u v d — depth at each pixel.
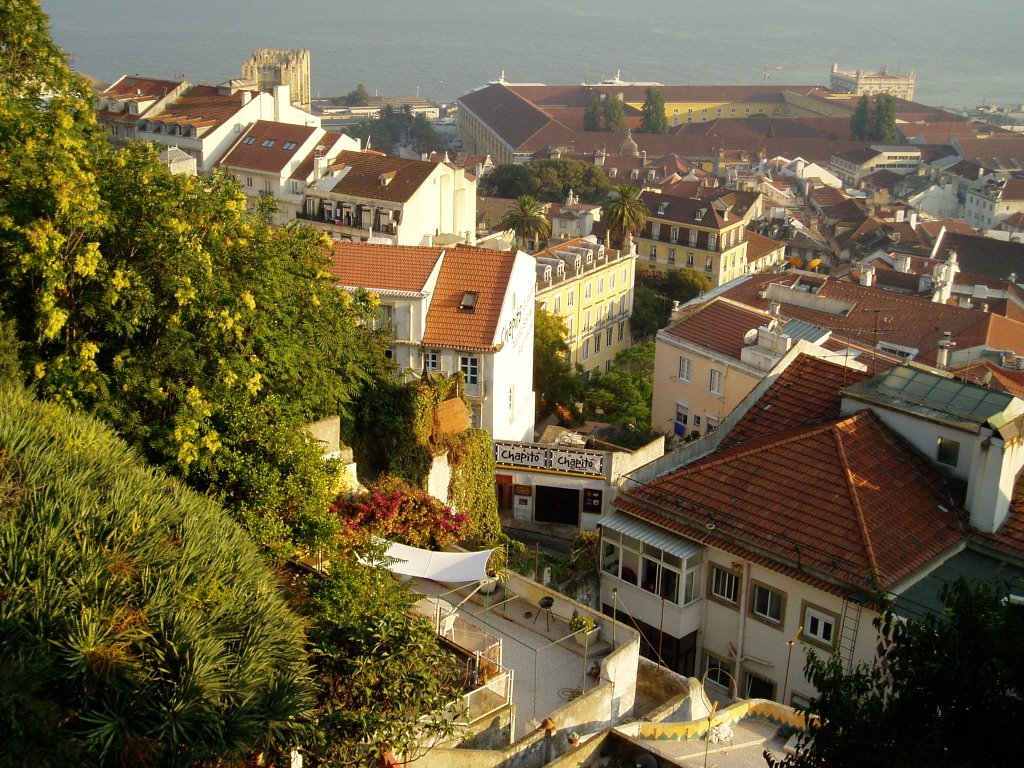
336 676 23.61
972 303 119.12
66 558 22.11
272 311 37.34
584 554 41.59
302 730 21.33
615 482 49.31
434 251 61.53
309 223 107.88
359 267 60.94
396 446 41.84
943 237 164.00
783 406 44.12
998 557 36.44
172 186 35.72
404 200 102.50
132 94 126.44
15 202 31.75
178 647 21.03
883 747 19.94
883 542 35.59
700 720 29.33
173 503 26.00
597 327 113.12
